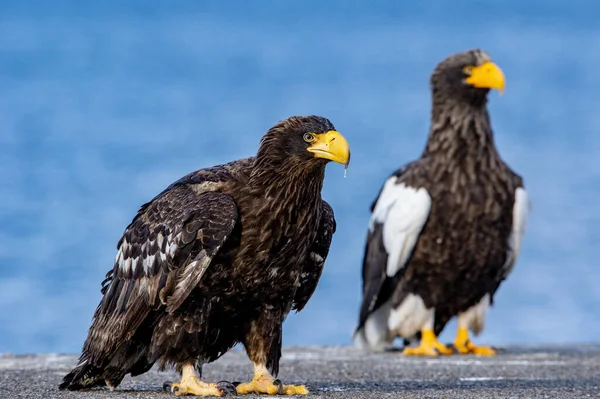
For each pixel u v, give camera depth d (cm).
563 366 1433
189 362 1082
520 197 1653
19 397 1075
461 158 1636
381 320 1723
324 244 1118
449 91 1653
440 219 1638
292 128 1059
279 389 1088
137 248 1078
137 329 1095
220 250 1052
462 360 1526
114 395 1080
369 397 1077
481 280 1662
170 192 1095
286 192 1054
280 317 1103
